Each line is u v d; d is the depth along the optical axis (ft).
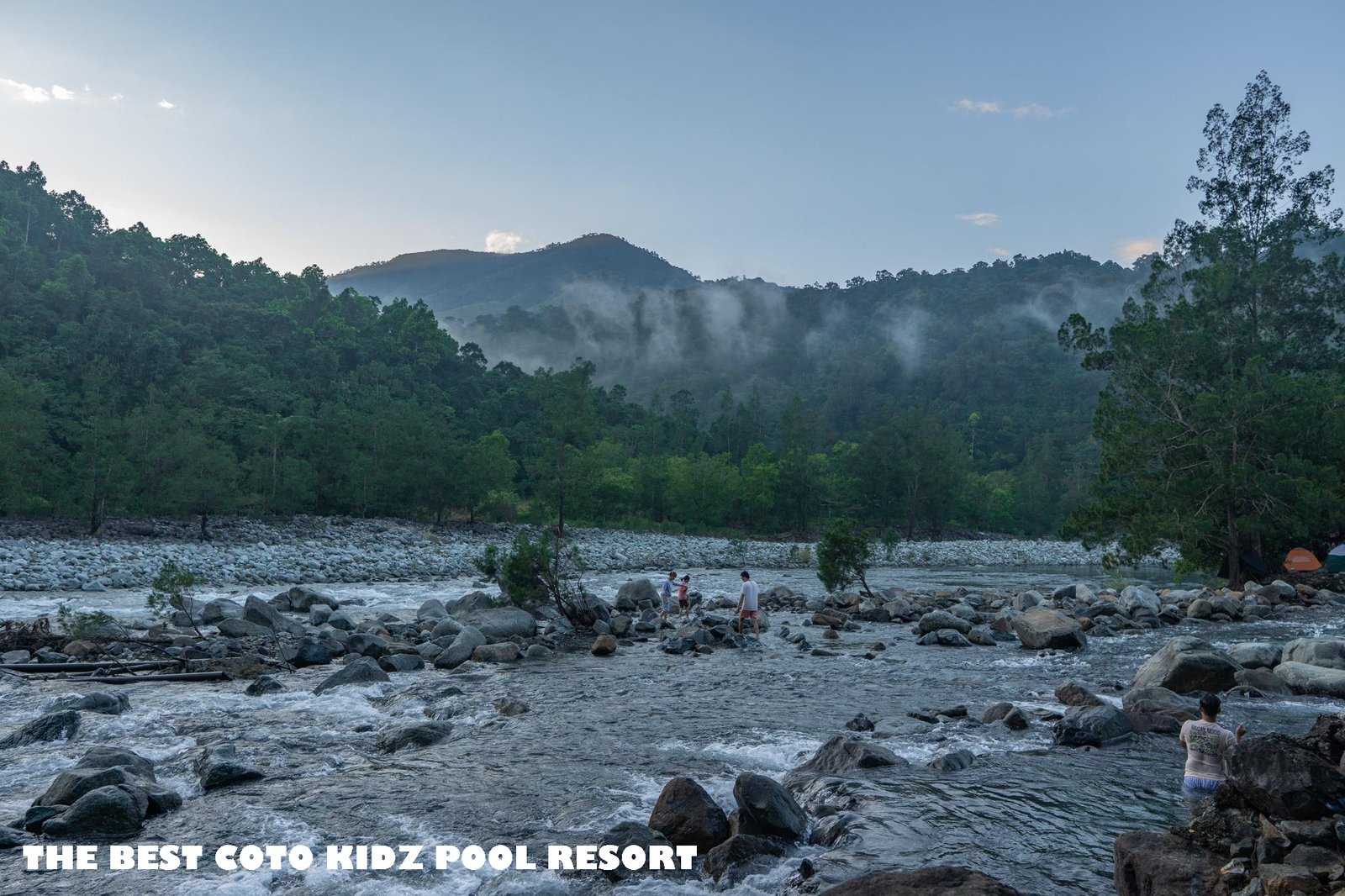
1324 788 20.44
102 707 46.60
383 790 32.65
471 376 538.88
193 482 217.56
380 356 503.20
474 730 42.70
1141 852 21.04
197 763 36.04
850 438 652.89
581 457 292.40
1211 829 21.61
